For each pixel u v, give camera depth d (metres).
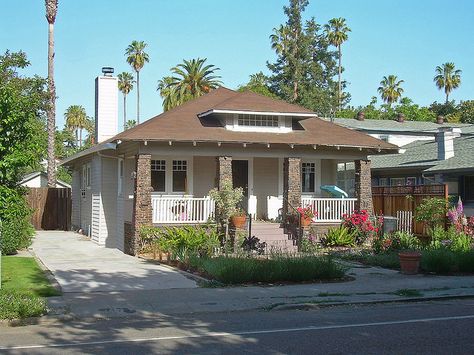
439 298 12.83
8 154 11.96
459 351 7.91
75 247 23.25
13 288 12.78
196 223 21.09
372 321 10.22
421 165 29.88
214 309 11.46
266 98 23.80
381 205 26.02
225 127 22.39
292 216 21.84
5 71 26.17
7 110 11.78
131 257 19.72
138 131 20.72
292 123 24.05
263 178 24.48
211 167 23.64
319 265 15.03
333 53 70.44
